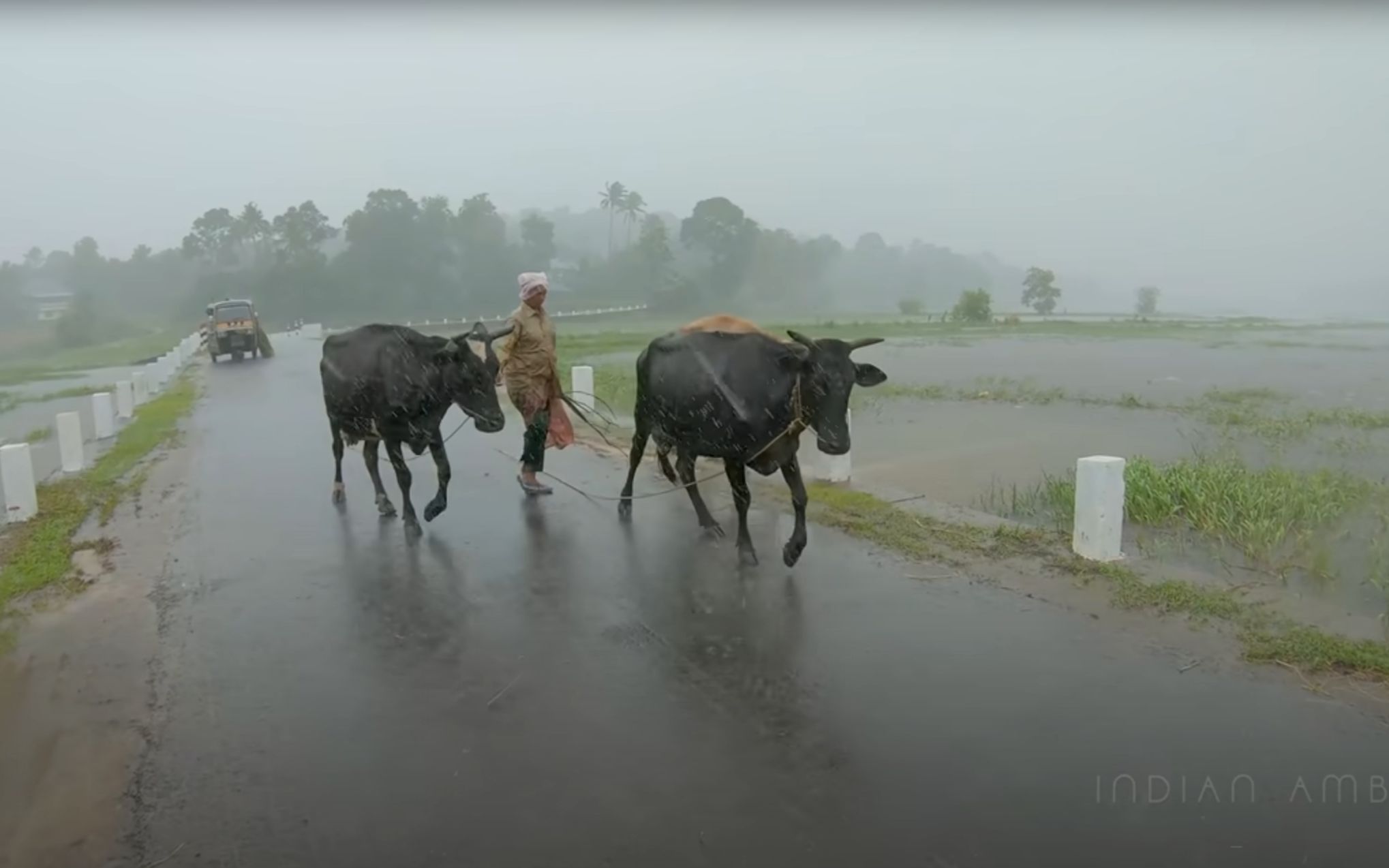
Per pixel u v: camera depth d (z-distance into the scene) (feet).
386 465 38.27
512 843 12.64
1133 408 51.93
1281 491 27.91
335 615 21.31
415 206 255.91
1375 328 145.69
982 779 13.92
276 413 55.42
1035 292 226.79
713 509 30.01
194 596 22.76
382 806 13.60
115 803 13.92
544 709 16.52
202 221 256.93
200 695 17.38
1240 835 12.51
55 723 16.48
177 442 45.85
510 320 30.50
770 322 179.11
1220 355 89.40
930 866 11.98
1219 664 17.54
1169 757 14.42
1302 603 20.39
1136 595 20.79
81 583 23.91
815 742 15.12
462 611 21.42
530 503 31.32
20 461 30.53
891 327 148.77
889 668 17.74
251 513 30.73
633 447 28.73
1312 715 15.58
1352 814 12.89
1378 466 35.55
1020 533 25.40
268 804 13.74
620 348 101.14
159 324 241.35
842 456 32.53
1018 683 16.99
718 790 13.83
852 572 23.45
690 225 254.27
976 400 56.18
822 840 12.57
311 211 249.96
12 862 12.60
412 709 16.63
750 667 18.02
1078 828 12.71
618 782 14.08
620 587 22.82
